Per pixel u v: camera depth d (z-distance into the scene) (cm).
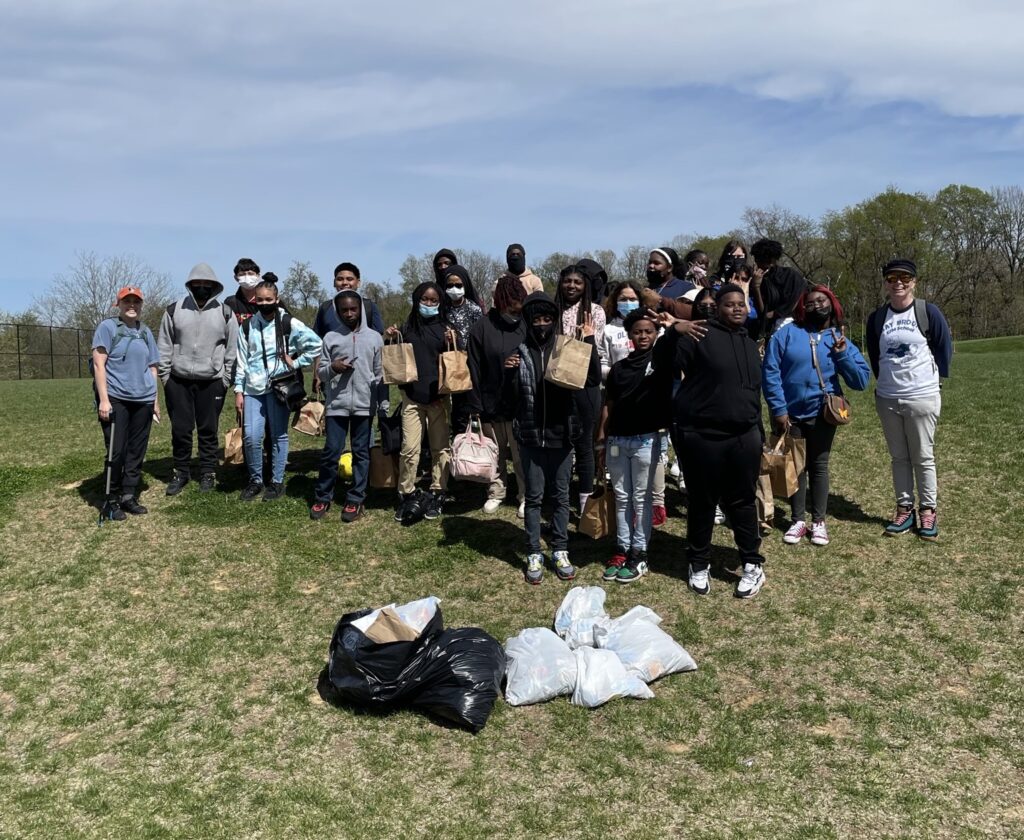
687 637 456
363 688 385
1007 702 382
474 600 512
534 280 767
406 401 647
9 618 503
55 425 1130
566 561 540
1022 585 499
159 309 4325
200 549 603
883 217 4862
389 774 344
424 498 655
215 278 724
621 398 520
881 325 592
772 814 313
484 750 360
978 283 5266
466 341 668
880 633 452
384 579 548
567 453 529
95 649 463
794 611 482
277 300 688
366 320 671
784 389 576
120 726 386
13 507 699
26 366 3872
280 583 546
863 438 895
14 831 310
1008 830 299
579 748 359
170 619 498
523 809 320
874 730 364
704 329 484
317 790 334
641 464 522
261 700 406
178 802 327
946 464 758
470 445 581
